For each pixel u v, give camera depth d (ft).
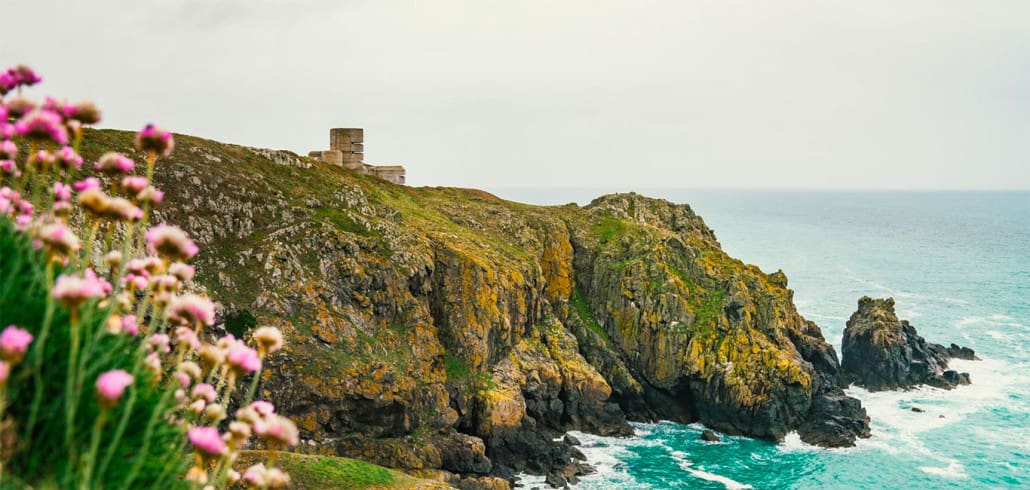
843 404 227.61
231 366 28.84
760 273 282.97
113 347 28.17
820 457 207.41
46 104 32.07
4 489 23.98
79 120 33.22
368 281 192.44
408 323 196.24
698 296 256.52
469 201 314.96
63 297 22.18
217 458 28.71
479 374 208.23
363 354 175.83
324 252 192.13
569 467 192.75
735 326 242.58
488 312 216.33
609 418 228.63
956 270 619.26
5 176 33.68
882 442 217.36
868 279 561.84
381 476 106.93
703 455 209.46
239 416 28.58
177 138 214.48
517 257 253.24
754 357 230.89
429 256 216.95
